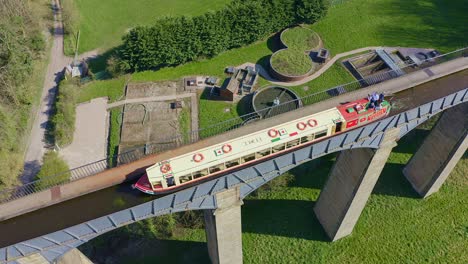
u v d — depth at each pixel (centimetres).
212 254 5262
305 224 5938
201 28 7469
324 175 6438
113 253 5650
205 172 4094
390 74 7306
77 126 6862
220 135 4612
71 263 4316
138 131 6750
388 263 5609
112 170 4253
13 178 5934
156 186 3947
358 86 7388
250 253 5691
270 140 4259
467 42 8331
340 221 5422
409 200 6194
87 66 7619
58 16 8675
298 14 8281
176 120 6931
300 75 7494
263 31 8119
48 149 6562
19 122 6712
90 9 8875
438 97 4919
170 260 5619
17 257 3562
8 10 7519
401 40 8400
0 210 3900
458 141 5325
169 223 5719
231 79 7312
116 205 3975
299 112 4844
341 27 8644
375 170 4844
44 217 3884
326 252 5712
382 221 5975
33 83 7269
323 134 4478
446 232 5884
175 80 7562
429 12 8981
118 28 8462
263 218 5997
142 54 7331
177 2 9112
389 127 4397
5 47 6875
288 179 6309
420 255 5678
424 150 5922
